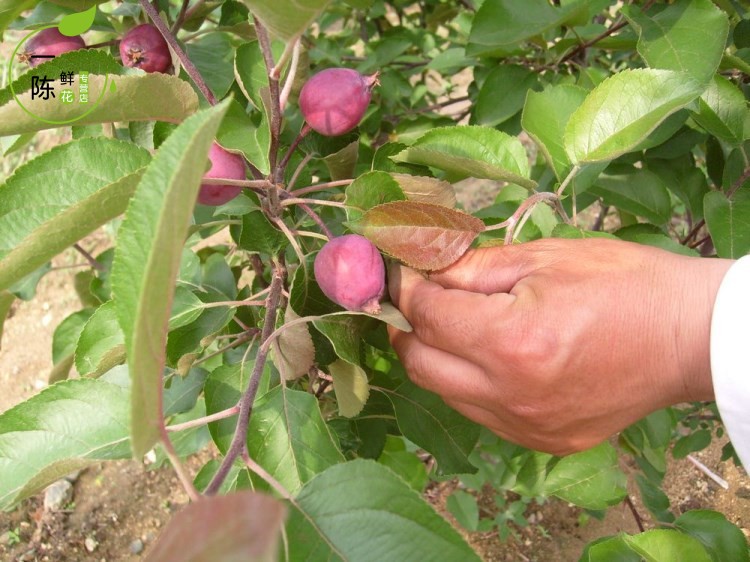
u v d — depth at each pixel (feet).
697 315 0.92
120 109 0.92
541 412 1.00
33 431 0.93
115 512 2.73
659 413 1.45
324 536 0.75
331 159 1.26
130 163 0.92
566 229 1.18
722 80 1.34
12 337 3.51
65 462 0.79
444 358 1.06
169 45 1.08
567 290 0.94
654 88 1.11
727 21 1.24
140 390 0.58
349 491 0.76
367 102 1.02
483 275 1.06
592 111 1.15
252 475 0.92
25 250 0.81
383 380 1.35
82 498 2.76
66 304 3.59
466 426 1.33
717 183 1.63
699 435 2.22
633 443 1.58
